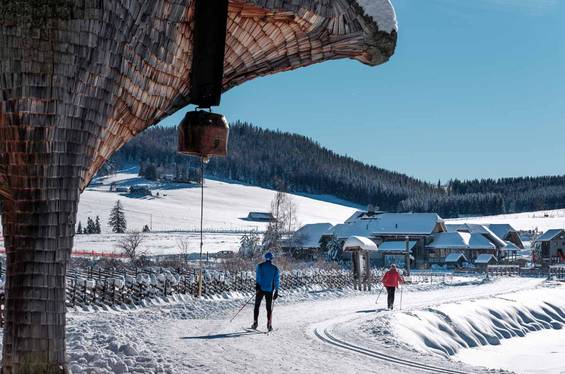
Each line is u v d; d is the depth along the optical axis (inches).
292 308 1084.5
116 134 308.7
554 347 1074.1
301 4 324.2
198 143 321.7
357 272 1769.2
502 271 3230.8
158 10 298.0
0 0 272.1
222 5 311.6
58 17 275.3
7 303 282.5
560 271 3019.2
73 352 487.2
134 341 581.6
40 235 280.1
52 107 277.9
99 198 7450.8
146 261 1835.6
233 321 823.1
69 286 927.7
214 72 316.2
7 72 274.8
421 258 3737.7
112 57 287.3
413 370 548.1
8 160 280.1
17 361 276.7
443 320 1043.3
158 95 315.3
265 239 3184.1
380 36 341.7
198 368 473.1
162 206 7519.7
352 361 569.6
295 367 510.0
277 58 344.8
